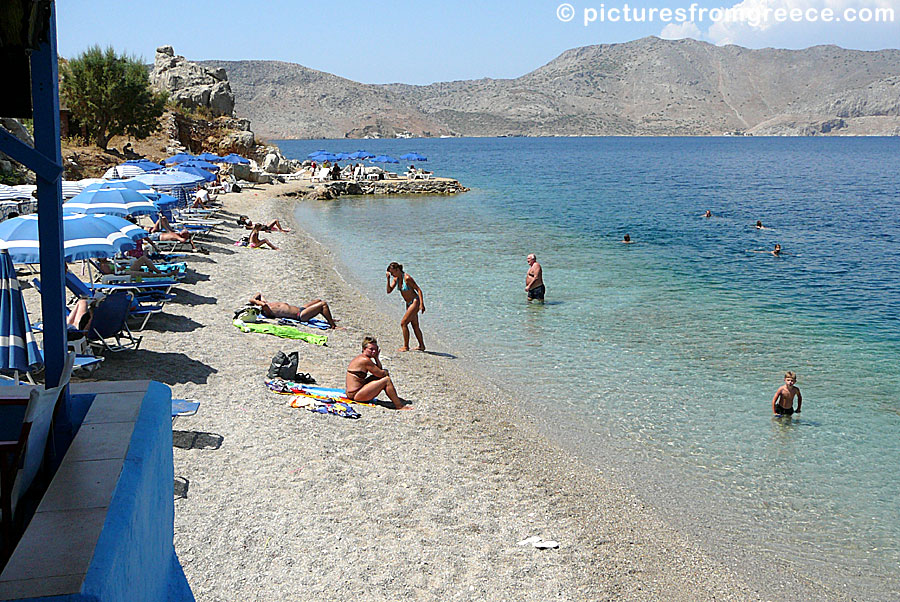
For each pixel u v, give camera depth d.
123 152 46.28
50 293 2.79
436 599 6.36
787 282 23.09
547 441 10.32
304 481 8.10
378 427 10.02
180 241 21.67
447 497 8.24
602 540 7.74
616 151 192.75
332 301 17.95
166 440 3.40
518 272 23.11
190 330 13.40
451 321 16.89
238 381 10.95
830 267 26.16
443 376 12.84
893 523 8.46
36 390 2.53
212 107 60.91
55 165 2.69
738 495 9.01
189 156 40.59
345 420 10.05
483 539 7.46
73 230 11.16
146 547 2.79
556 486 8.94
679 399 12.20
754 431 10.95
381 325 16.17
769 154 173.25
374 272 22.69
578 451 10.05
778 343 15.82
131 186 19.95
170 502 3.56
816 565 7.61
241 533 6.91
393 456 9.13
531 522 7.96
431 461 9.16
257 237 24.66
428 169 91.00
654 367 13.88
